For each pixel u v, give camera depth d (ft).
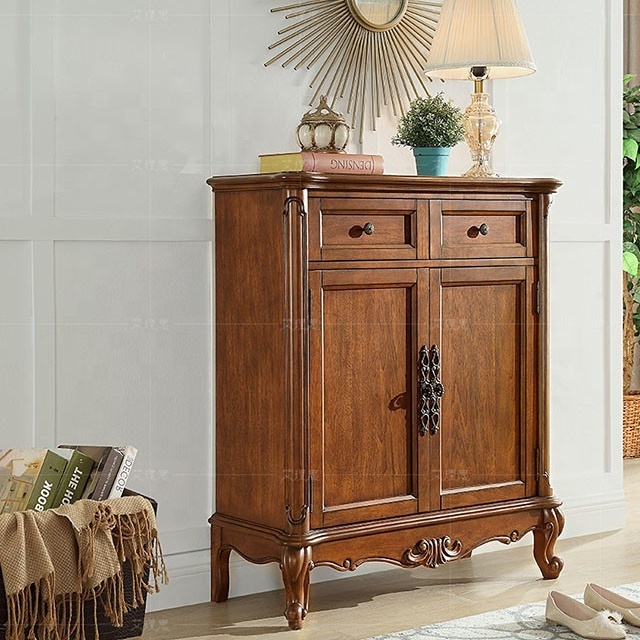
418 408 10.05
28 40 9.46
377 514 9.86
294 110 10.91
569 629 9.48
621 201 13.14
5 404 9.49
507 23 10.80
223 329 10.26
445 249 10.18
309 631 9.48
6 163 9.41
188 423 10.41
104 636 7.92
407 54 11.64
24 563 7.37
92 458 8.20
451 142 10.85
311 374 9.46
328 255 9.50
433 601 10.35
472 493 10.41
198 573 10.43
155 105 10.10
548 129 12.54
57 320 9.68
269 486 9.73
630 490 14.70
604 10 12.90
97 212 9.84
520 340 10.75
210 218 10.43
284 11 10.79
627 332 16.53
